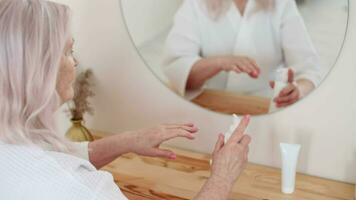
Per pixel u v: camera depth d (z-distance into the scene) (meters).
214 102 1.17
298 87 1.04
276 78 1.06
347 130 1.03
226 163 0.75
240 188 1.04
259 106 1.10
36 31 0.55
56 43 0.58
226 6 1.07
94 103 1.45
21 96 0.56
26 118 0.58
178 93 1.22
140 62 1.30
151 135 0.95
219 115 1.19
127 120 1.40
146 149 0.95
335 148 1.06
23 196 0.53
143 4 1.20
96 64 1.40
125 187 1.04
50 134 0.61
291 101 1.06
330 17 0.95
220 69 1.12
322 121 1.06
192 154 1.26
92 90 1.43
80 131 1.29
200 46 1.14
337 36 0.96
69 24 0.61
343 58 0.98
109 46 1.35
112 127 1.44
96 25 1.36
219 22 1.09
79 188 0.55
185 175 1.12
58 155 0.58
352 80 0.99
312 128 1.08
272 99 1.08
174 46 1.18
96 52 1.39
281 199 0.98
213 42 1.11
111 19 1.32
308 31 0.98
